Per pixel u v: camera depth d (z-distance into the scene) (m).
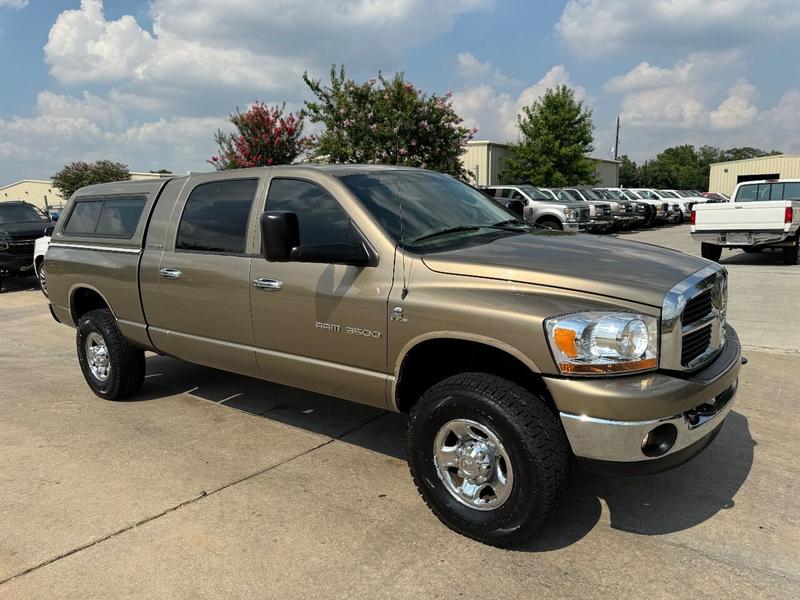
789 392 5.05
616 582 2.79
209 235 4.36
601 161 53.84
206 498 3.63
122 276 4.97
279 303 3.84
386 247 3.40
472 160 34.25
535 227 4.28
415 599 2.71
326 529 3.28
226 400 5.39
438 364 3.49
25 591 2.82
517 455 2.87
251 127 20.16
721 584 2.75
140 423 4.88
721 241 12.70
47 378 6.29
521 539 2.97
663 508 3.40
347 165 4.16
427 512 3.44
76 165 42.28
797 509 3.34
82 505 3.58
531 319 2.82
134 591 2.81
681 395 2.76
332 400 5.34
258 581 2.86
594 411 2.71
